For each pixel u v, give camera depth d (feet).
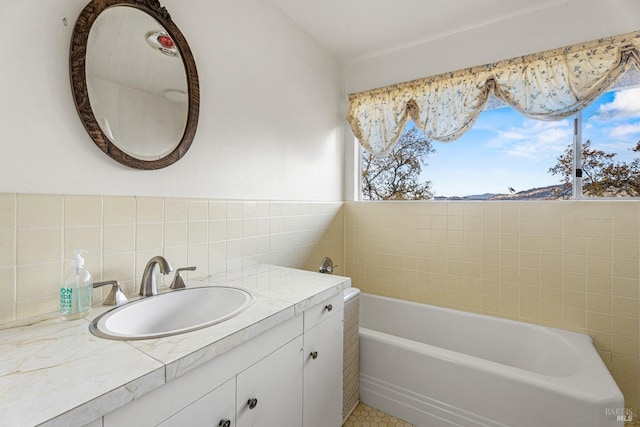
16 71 2.98
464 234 7.34
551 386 4.26
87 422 1.75
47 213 3.18
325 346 4.30
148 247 4.10
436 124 7.45
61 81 3.29
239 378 2.88
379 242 8.51
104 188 3.67
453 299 7.49
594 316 6.01
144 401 2.10
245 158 5.67
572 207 6.20
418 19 6.83
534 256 6.57
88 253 3.50
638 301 5.67
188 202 4.61
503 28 6.79
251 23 5.77
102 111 3.58
